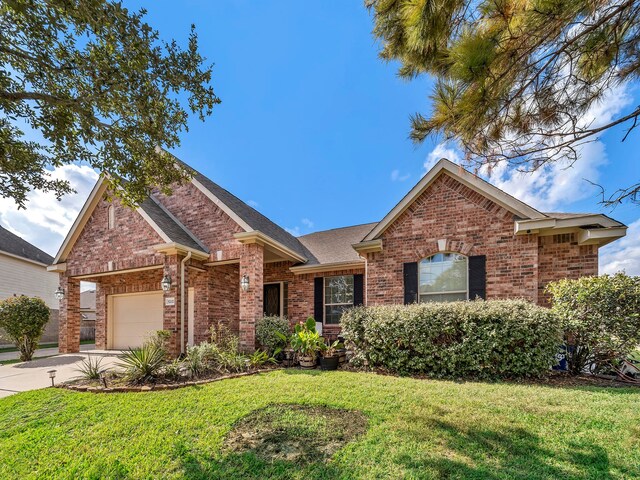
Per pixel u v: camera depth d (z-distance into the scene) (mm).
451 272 10320
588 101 4020
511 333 7277
